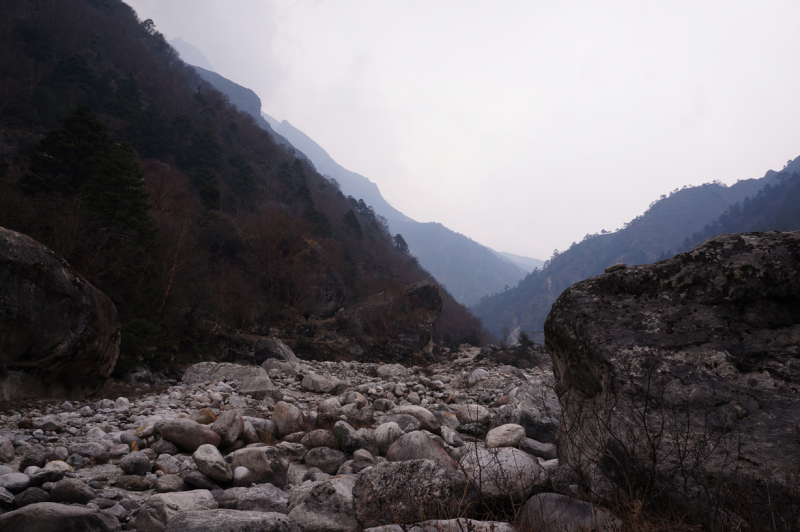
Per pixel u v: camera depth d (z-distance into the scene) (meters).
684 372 2.85
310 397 11.52
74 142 26.97
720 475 2.35
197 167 71.88
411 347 37.56
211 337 24.22
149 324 16.31
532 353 35.66
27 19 80.06
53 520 2.78
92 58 93.12
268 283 42.81
